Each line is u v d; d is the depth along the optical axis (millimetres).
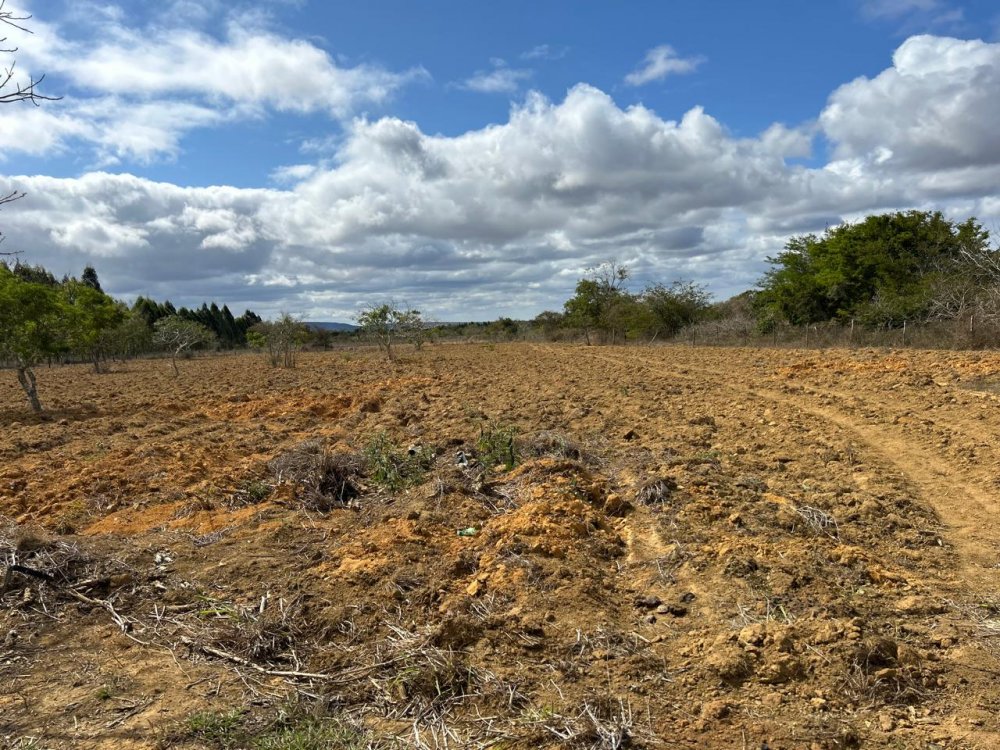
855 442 9438
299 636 4371
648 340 41406
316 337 52406
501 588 4895
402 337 36656
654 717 3475
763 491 7320
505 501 7121
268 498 7688
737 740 3264
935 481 7645
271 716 3541
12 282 16109
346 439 11398
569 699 3627
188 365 36406
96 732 3410
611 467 8422
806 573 5043
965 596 4863
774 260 34875
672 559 5457
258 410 15539
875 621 4453
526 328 58188
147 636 4441
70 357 46594
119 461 9977
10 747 3285
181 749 3258
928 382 13781
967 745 3205
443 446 9812
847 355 20359
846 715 3461
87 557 5430
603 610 4668
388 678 3848
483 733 3375
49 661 4148
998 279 22359
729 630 4332
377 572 5172
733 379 16969
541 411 12766
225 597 4938
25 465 10328
